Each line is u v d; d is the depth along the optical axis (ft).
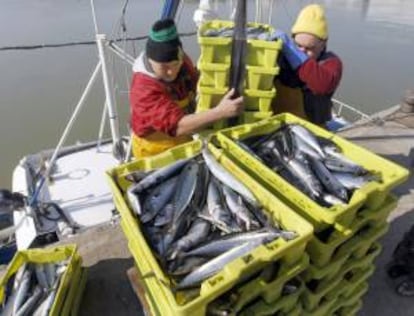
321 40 10.07
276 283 5.32
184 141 9.53
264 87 8.83
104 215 17.37
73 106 33.78
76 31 39.42
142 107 8.77
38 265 7.88
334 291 6.86
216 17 11.52
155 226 5.88
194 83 9.84
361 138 15.78
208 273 4.94
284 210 5.57
